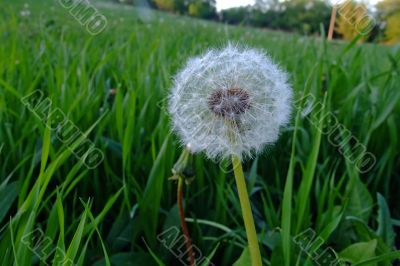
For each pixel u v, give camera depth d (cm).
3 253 12
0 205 14
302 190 15
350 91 26
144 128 22
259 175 21
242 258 12
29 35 48
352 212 16
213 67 11
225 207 16
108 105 24
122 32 56
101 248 15
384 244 13
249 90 11
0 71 27
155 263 14
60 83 24
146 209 15
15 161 18
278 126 11
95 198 18
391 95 21
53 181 19
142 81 25
